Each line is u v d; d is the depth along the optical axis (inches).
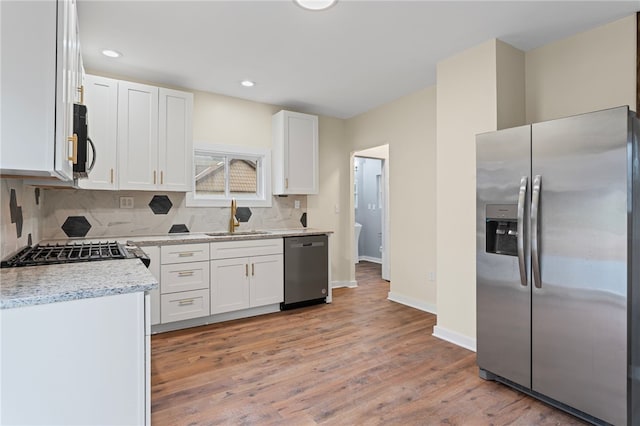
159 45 109.0
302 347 113.4
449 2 86.5
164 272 124.6
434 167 148.6
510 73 108.7
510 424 73.8
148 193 141.5
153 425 73.1
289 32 101.4
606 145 69.2
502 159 87.6
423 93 152.3
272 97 161.8
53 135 49.9
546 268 78.7
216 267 135.0
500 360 88.4
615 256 68.2
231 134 160.9
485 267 92.0
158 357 105.8
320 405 80.7
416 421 74.8
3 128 46.8
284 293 151.9
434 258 149.4
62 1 50.8
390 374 95.3
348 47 111.1
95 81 120.0
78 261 69.9
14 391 45.2
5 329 44.6
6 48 47.1
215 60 120.5
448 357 105.6
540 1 85.8
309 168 173.6
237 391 86.7
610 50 95.3
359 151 198.8
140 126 128.7
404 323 136.4
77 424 48.8
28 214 91.4
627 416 67.2
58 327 47.5
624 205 67.0
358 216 304.3
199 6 87.9
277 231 166.6
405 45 109.6
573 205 74.0
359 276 230.8
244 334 124.7
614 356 68.5
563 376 76.0
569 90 103.4
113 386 51.0
